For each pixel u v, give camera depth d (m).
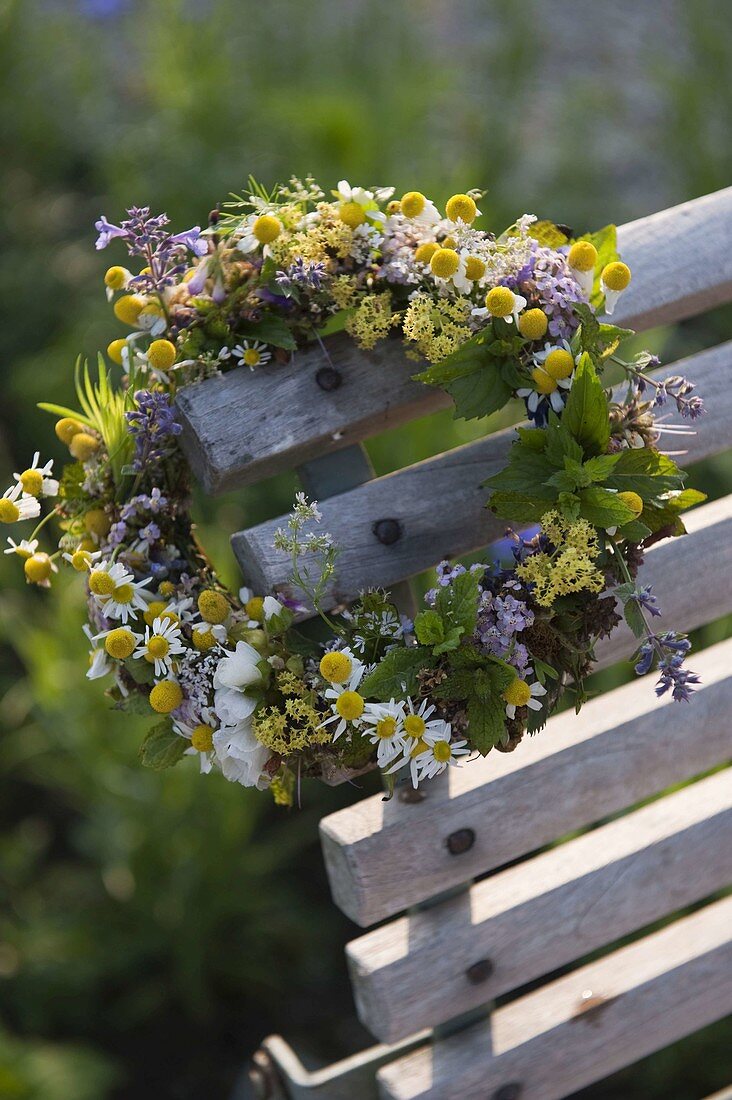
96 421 1.41
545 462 1.37
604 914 1.51
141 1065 1.89
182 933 1.87
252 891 1.91
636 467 1.37
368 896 1.45
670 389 1.39
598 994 1.52
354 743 1.37
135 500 1.39
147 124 2.71
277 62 2.78
